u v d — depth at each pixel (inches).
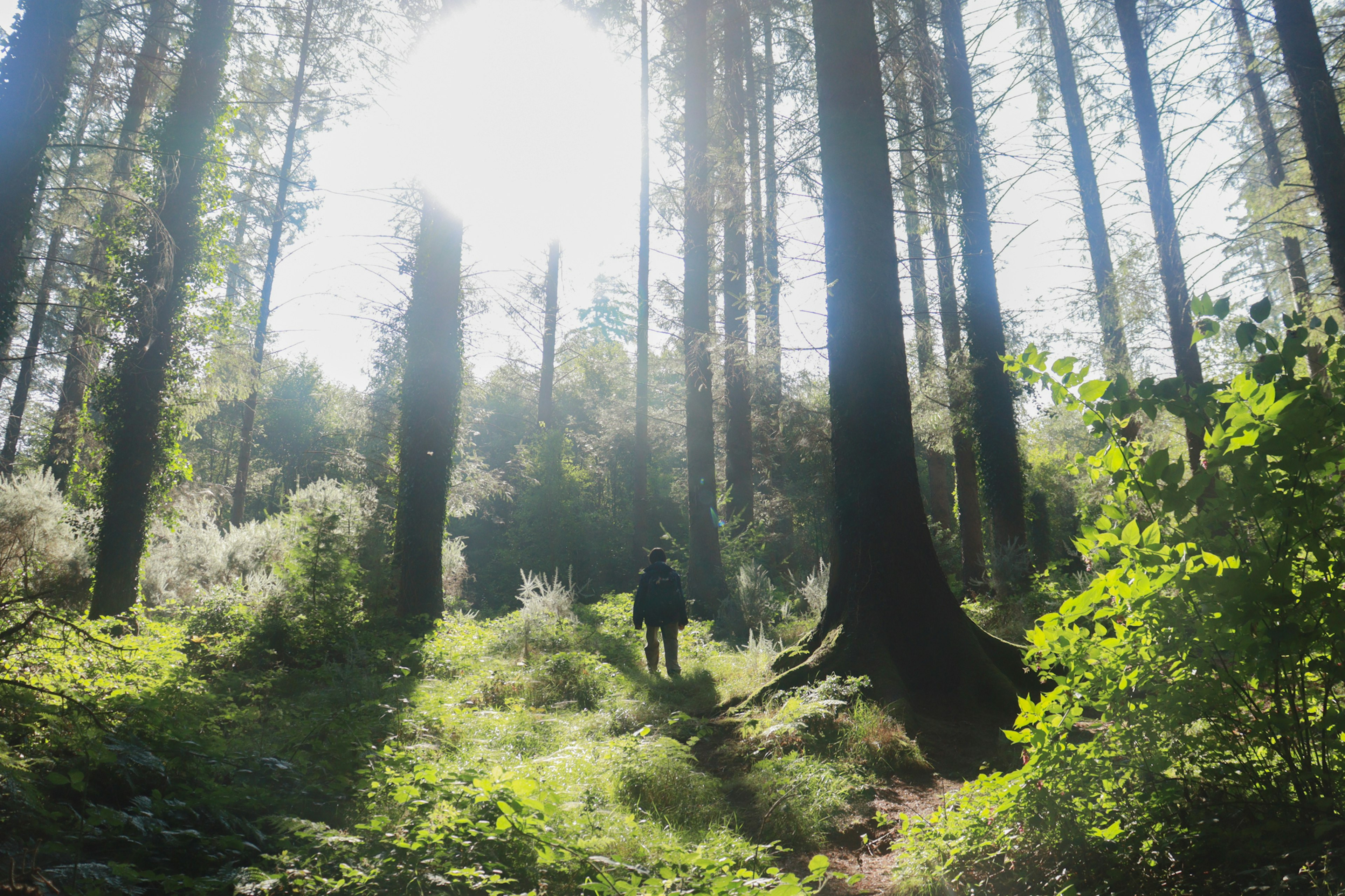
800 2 645.9
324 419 1498.5
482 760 186.9
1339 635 93.9
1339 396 98.7
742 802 189.3
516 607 904.9
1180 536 104.7
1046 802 120.2
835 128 335.6
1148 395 109.7
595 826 150.4
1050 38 656.4
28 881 97.3
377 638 379.2
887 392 311.4
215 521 671.1
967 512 633.0
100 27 382.3
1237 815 101.4
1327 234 393.4
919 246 645.3
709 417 636.7
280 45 591.8
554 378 1473.9
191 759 160.2
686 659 403.2
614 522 1224.8
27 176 331.0
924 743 232.4
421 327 488.4
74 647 183.5
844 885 141.2
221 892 108.4
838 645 284.7
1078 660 114.7
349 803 158.9
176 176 422.6
